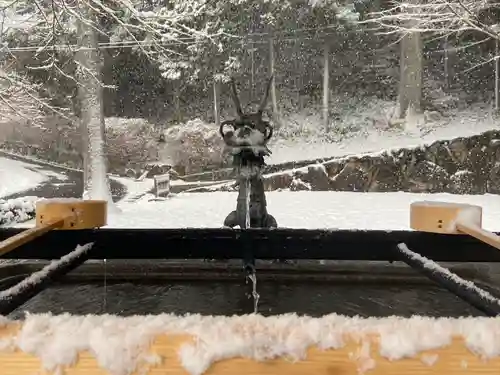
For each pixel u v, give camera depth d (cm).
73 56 1488
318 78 2827
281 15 2230
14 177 2292
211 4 2100
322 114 2591
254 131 490
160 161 2445
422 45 2377
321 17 2264
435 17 1606
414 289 307
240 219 487
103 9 1338
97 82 1393
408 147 2008
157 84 2911
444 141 2008
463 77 2689
